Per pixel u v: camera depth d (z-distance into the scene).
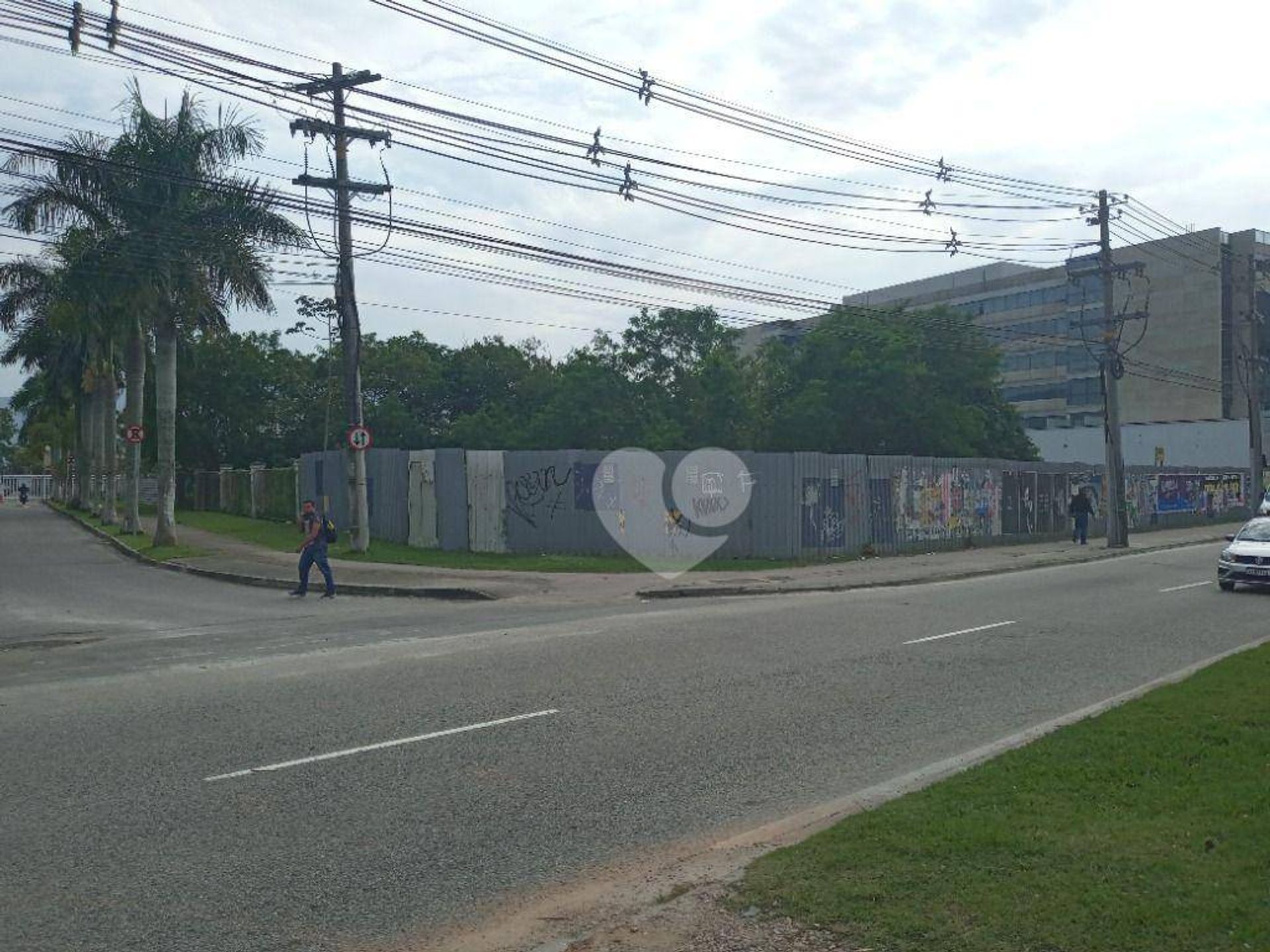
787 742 8.17
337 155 23.55
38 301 38.62
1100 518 38.41
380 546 27.70
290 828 6.20
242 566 24.12
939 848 5.23
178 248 27.50
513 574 22.41
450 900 5.19
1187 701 8.55
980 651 12.41
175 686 10.41
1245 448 57.09
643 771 7.39
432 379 54.44
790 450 42.44
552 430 45.12
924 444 42.22
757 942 4.39
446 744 8.02
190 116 27.64
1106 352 32.25
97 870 5.55
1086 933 4.27
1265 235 67.81
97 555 29.78
